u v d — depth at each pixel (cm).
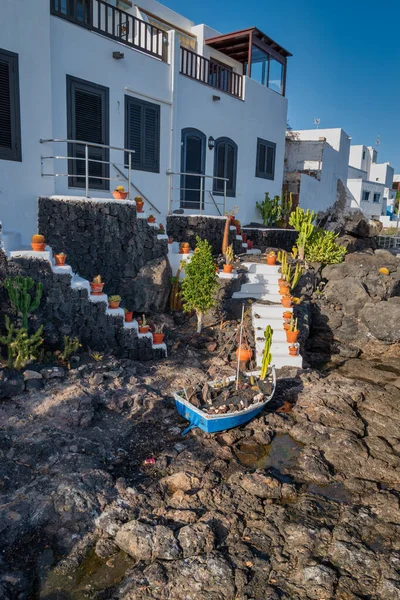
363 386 1192
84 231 1267
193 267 1293
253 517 698
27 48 1172
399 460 876
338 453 888
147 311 1400
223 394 980
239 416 921
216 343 1312
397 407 1085
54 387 942
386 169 5253
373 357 1535
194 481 770
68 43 1297
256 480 779
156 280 1390
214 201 1884
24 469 736
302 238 1892
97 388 971
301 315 1492
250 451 893
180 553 616
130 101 1497
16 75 1160
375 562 609
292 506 730
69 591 560
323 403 1077
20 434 801
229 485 771
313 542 645
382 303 1594
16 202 1206
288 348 1287
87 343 1132
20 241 1203
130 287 1373
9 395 899
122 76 1457
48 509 664
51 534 635
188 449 866
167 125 1641
